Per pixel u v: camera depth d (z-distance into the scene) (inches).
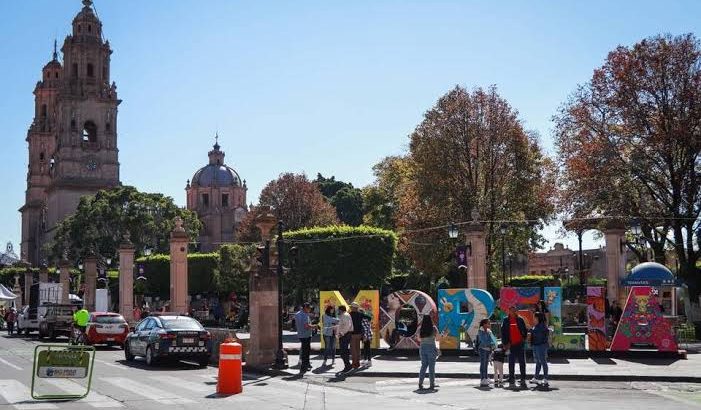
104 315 1349.7
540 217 1964.8
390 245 1999.3
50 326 1600.6
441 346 1061.8
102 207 3444.9
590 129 1736.0
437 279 2448.3
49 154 5349.4
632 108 1635.1
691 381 776.3
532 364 937.5
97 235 3412.9
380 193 2938.0
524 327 728.3
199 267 2490.2
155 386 727.1
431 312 1071.6
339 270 1971.0
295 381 784.3
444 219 1932.8
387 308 1098.7
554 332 1029.8
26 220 5300.2
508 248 2097.7
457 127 1945.1
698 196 1604.3
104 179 4498.0
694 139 1561.3
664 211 1664.6
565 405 589.0
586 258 3282.5
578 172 1696.6
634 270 1285.7
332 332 930.1
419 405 589.6
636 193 1704.0
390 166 2930.6
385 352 1080.2
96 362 1026.1
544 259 3929.6
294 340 1475.1
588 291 1039.0
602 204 1711.4
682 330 1514.5
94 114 4522.6
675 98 1593.3
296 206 3312.0
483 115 1951.3
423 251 1975.9
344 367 898.7
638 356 1007.0
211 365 979.9
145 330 993.5
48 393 660.7
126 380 783.1
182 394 665.0
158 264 2524.6
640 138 1653.5
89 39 4557.1
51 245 3976.4
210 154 5059.1
